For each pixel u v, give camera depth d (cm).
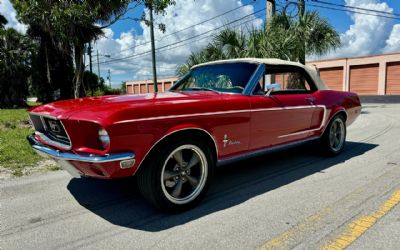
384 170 460
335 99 531
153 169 298
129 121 274
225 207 336
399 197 351
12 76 2480
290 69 470
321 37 1291
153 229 289
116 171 277
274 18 1234
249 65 418
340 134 559
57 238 274
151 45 1895
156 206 312
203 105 328
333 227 285
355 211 317
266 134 401
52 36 1063
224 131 348
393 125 955
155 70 1912
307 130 475
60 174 459
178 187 322
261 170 472
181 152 322
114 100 325
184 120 309
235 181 422
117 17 1007
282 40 1078
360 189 381
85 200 360
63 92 2655
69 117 284
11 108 2495
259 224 294
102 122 263
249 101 374
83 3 916
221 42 1159
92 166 275
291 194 371
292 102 435
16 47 2517
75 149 286
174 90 461
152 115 288
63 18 893
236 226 291
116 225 298
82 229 290
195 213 323
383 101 2395
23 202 354
